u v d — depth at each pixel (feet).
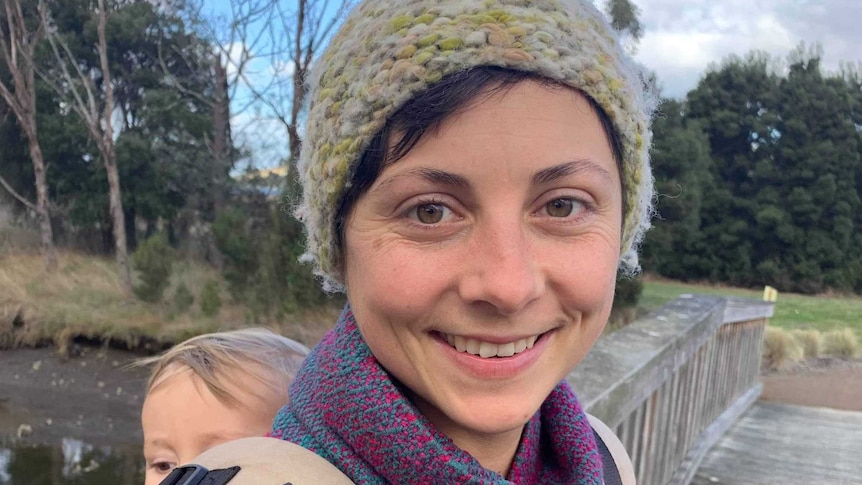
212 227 39.22
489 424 2.52
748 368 19.66
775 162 71.20
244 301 35.78
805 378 29.09
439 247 2.43
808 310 53.47
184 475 2.26
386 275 2.46
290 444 2.48
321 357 2.73
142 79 58.29
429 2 2.42
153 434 4.89
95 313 38.58
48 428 28.73
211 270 43.75
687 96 76.69
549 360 2.69
